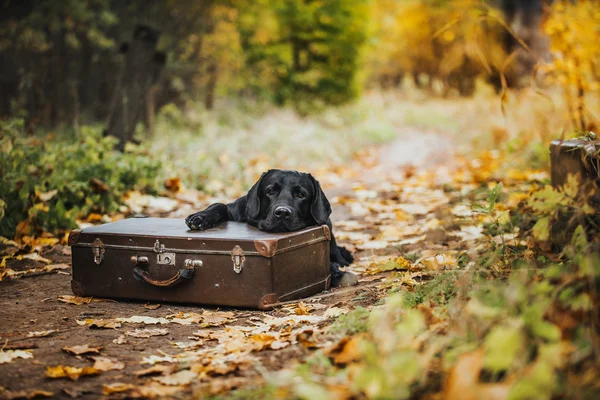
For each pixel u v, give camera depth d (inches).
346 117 878.4
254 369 144.2
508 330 109.3
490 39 914.1
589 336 119.3
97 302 209.6
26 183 288.0
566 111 446.9
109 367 149.0
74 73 615.2
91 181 336.5
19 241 275.6
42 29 581.6
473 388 105.4
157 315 194.9
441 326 144.1
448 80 1429.6
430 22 1371.8
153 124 542.0
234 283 196.5
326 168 542.3
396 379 112.5
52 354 158.4
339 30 870.4
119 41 636.7
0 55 561.0
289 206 209.3
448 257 221.9
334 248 243.0
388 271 235.8
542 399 101.7
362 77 975.6
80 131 455.8
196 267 199.3
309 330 161.3
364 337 145.9
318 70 885.2
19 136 346.9
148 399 132.4
